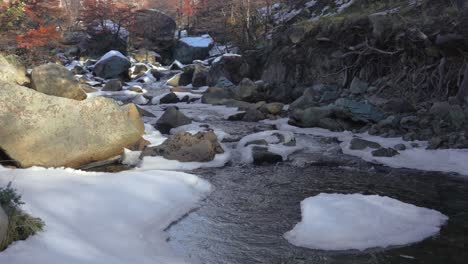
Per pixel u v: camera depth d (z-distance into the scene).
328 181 8.29
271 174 8.81
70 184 6.71
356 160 9.60
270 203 7.02
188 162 9.40
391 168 9.15
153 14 48.72
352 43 19.12
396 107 13.45
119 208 6.11
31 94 9.15
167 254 5.05
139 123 11.32
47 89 12.98
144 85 30.16
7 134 8.59
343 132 12.87
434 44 15.31
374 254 5.08
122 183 7.02
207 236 5.69
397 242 5.38
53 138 8.86
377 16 18.06
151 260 4.73
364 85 16.66
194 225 6.07
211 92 20.70
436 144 10.16
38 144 8.70
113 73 32.94
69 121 9.14
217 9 48.25
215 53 44.34
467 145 9.93
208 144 9.77
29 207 5.38
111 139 9.40
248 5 36.91
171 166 9.13
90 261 4.26
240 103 18.86
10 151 8.48
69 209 5.74
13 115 8.80
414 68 15.96
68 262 4.12
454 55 14.58
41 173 7.28
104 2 48.28
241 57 25.59
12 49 28.83
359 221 5.90
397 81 16.12
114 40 45.56
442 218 6.17
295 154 10.20
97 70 33.25
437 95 14.44
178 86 29.72
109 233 5.31
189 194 7.21
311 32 21.61
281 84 20.20
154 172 7.88
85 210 5.82
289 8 38.72
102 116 9.50
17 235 4.43
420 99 14.74
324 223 5.84
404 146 10.35
